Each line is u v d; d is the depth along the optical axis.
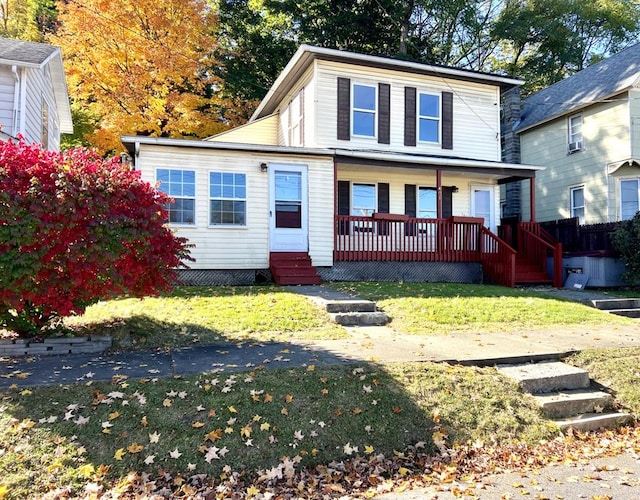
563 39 28.33
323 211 12.51
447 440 4.15
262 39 24.95
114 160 5.89
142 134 20.28
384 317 7.82
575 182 18.38
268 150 11.90
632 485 3.54
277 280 11.23
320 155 12.50
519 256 14.73
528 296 10.32
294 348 5.84
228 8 24.75
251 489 3.32
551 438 4.42
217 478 3.43
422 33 27.44
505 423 4.45
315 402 4.33
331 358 5.38
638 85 15.82
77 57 18.80
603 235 13.99
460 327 7.46
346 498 3.32
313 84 13.96
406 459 3.88
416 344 6.22
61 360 5.21
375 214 12.89
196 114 20.50
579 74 20.81
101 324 6.34
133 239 5.39
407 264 13.20
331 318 7.60
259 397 4.30
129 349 5.71
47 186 5.02
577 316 8.52
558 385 5.23
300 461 3.69
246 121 23.25
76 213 5.03
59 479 3.21
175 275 6.13
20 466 3.27
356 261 12.75
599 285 13.28
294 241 12.23
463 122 15.60
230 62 24.38
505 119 22.44
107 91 19.16
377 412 4.29
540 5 28.25
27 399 4.02
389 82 14.72
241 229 11.79
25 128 11.72
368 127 14.45
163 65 19.28
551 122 19.66
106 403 4.02
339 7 25.42
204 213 11.52
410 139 14.90
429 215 15.64
